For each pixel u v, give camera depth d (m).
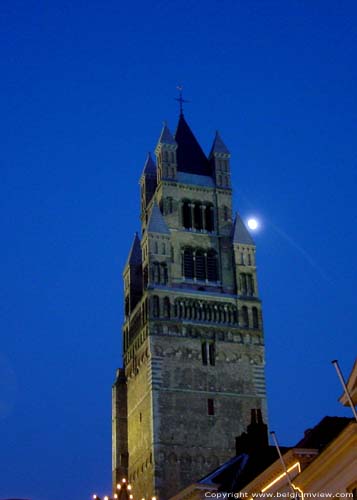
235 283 144.38
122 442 141.62
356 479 57.84
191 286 142.50
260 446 92.56
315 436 73.69
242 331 140.25
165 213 147.12
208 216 150.00
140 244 155.25
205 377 135.38
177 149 155.50
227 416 133.38
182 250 144.88
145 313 139.25
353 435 56.56
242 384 136.50
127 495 78.06
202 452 129.75
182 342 136.88
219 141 156.12
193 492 88.00
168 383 133.50
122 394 145.38
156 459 127.69
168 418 131.12
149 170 158.62
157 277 140.88
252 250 147.38
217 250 147.00
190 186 150.75
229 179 153.25
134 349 143.00
